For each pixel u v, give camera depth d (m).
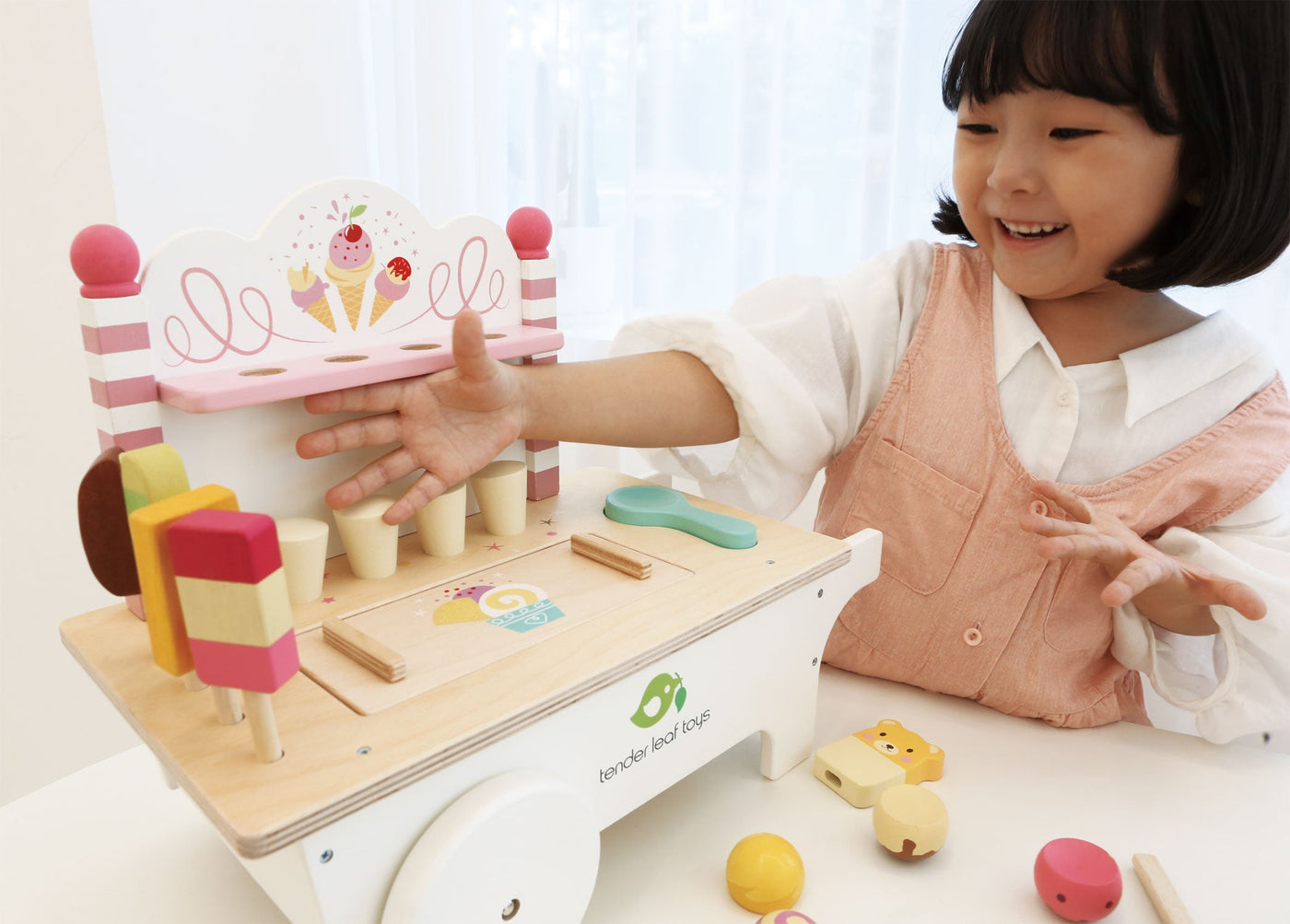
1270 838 0.51
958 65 0.56
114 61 1.07
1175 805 0.54
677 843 0.50
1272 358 0.64
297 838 0.33
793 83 0.92
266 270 0.48
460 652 0.44
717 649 0.50
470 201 1.18
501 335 0.58
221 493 0.36
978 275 0.67
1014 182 0.54
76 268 0.42
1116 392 0.61
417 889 0.36
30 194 1.01
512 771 0.40
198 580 0.33
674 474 0.72
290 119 1.21
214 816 0.33
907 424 0.64
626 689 0.45
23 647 1.13
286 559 0.47
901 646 0.66
